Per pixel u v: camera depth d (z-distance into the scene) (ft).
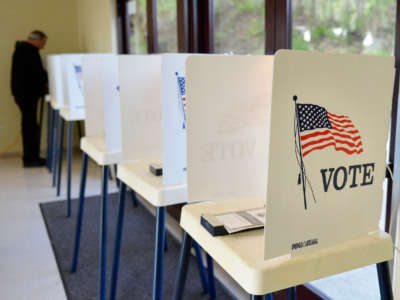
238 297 6.40
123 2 12.53
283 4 5.69
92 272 7.32
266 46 6.16
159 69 4.99
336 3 4.90
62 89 11.48
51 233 9.12
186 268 3.67
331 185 2.74
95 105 7.06
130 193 11.82
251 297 2.66
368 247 2.93
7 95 17.21
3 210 10.76
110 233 9.05
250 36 6.77
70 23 17.72
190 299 6.35
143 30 11.46
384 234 3.09
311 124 2.56
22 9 16.88
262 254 2.77
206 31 8.15
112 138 5.77
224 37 7.65
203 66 3.14
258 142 3.49
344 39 4.84
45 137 18.07
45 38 15.11
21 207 10.98
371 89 2.77
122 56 4.78
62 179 13.66
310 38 5.37
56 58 12.11
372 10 4.42
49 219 10.00
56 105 11.73
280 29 5.82
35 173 14.60
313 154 2.61
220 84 3.23
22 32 17.01
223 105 3.27
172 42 9.61
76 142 18.26
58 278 7.16
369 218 2.99
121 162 5.74
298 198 2.61
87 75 6.88
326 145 2.66
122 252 8.10
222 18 7.65
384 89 2.82
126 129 4.98
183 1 8.34
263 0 6.31
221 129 3.31
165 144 4.09
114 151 5.80
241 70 3.27
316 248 2.77
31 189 12.63
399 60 4.10
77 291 6.68
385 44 4.30
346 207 2.84
